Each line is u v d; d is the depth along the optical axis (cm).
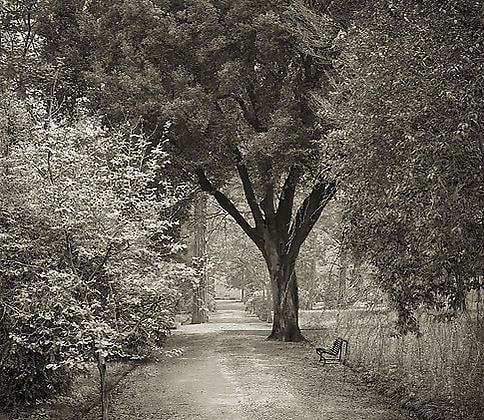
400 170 838
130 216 1016
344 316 1823
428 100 782
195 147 1956
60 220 938
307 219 2244
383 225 927
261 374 1542
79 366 936
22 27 2100
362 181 929
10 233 975
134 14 1912
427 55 804
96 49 2011
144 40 1911
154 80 1880
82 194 943
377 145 875
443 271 884
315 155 1898
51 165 973
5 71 1617
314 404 1197
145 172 1280
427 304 991
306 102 1939
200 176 2156
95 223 948
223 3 1972
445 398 1121
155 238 1134
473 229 778
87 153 1078
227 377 1505
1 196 976
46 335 992
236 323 3709
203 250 3378
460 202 756
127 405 1202
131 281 974
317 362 1731
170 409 1160
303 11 1709
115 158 1085
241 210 3644
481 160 755
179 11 1942
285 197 2303
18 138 1131
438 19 814
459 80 764
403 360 1354
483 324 1028
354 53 1020
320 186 2173
